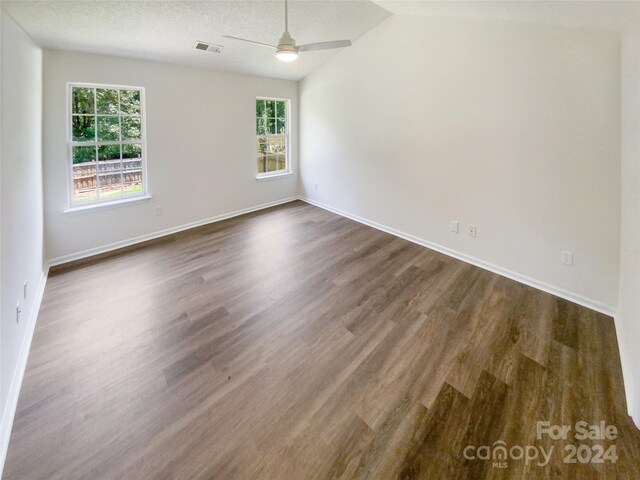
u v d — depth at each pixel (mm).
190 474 1491
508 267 3471
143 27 3312
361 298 3037
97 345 2355
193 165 4852
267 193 6023
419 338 2471
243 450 1609
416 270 3621
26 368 2109
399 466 1539
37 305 2801
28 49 2793
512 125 3195
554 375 2107
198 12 3240
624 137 2359
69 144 3680
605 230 2750
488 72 3287
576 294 3000
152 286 3230
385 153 4609
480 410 1846
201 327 2586
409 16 3891
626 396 1944
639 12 1800
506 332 2549
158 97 4297
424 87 3916
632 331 2033
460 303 2963
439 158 3934
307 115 5887
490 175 3465
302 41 4324
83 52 3582
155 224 4559
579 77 2699
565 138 2861
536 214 3164
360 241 4473
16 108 2328
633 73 2059
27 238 2572
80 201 3883
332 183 5660
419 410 1845
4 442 1581
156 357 2246
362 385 2023
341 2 3598
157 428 1718
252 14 3449
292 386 2012
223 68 4828
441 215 4043
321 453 1600
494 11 2777
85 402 1868
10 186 2104
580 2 1964
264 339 2451
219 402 1890
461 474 1505
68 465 1520
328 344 2400
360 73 4707
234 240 4492
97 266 3662
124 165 4211
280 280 3379
